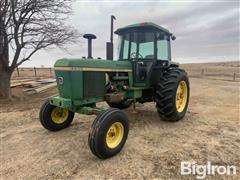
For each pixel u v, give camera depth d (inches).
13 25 285.7
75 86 119.8
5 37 286.4
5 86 300.2
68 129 159.8
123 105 205.8
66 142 133.9
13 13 277.4
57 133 151.5
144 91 180.7
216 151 117.2
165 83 163.8
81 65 121.0
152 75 177.2
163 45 188.5
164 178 91.6
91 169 100.1
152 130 154.1
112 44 158.6
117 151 114.7
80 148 124.4
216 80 628.7
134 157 111.6
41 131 157.2
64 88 122.6
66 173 97.1
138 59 163.9
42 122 148.0
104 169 99.8
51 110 149.7
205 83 529.7
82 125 169.2
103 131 105.9
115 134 117.0
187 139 135.5
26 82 468.4
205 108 227.6
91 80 128.3
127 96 163.2
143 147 124.0
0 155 117.3
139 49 165.8
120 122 117.5
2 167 103.9
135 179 91.2
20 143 134.3
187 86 185.3
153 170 98.0
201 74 917.2
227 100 278.2
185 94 184.1
